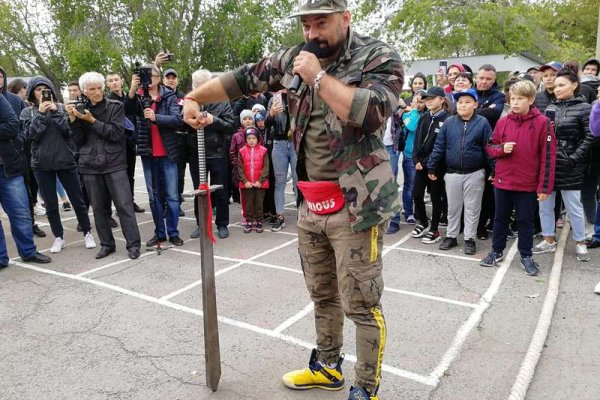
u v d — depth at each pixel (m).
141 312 3.91
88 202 7.29
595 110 4.37
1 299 4.25
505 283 4.32
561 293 4.08
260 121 6.28
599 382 2.84
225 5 22.73
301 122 2.29
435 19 16.33
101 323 3.73
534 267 4.52
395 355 3.14
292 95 2.28
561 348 3.22
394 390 2.78
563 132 4.81
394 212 2.24
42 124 5.28
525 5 16.56
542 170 4.30
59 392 2.85
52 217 5.61
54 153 5.39
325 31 2.04
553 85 5.61
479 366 3.01
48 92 5.22
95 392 2.84
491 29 15.97
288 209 7.72
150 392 2.82
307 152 2.33
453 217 5.29
